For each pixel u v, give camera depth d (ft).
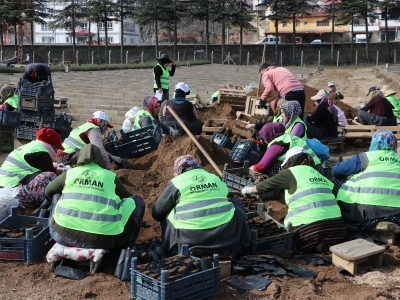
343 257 18.62
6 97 38.81
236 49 201.57
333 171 21.72
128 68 131.54
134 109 37.32
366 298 16.58
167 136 32.30
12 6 191.62
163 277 15.39
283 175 20.70
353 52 195.31
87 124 28.12
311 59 196.34
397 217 20.72
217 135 33.42
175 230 18.33
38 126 38.63
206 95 78.43
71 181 18.62
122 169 28.73
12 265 18.71
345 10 188.14
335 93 51.67
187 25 270.46
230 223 18.40
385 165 20.97
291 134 26.81
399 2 183.93
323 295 16.99
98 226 18.07
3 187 23.08
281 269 18.35
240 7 195.31
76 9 203.31
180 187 18.49
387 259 19.69
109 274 18.33
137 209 19.48
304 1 189.67
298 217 20.16
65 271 18.02
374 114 39.83
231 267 18.30
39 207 22.89
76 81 87.81
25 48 203.62
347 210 21.25
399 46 193.88
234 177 25.45
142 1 197.98
